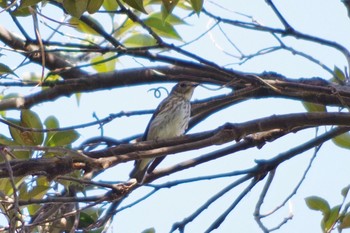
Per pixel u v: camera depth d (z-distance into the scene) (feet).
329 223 36.22
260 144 32.99
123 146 29.91
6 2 34.88
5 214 30.01
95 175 35.47
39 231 34.76
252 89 32.96
